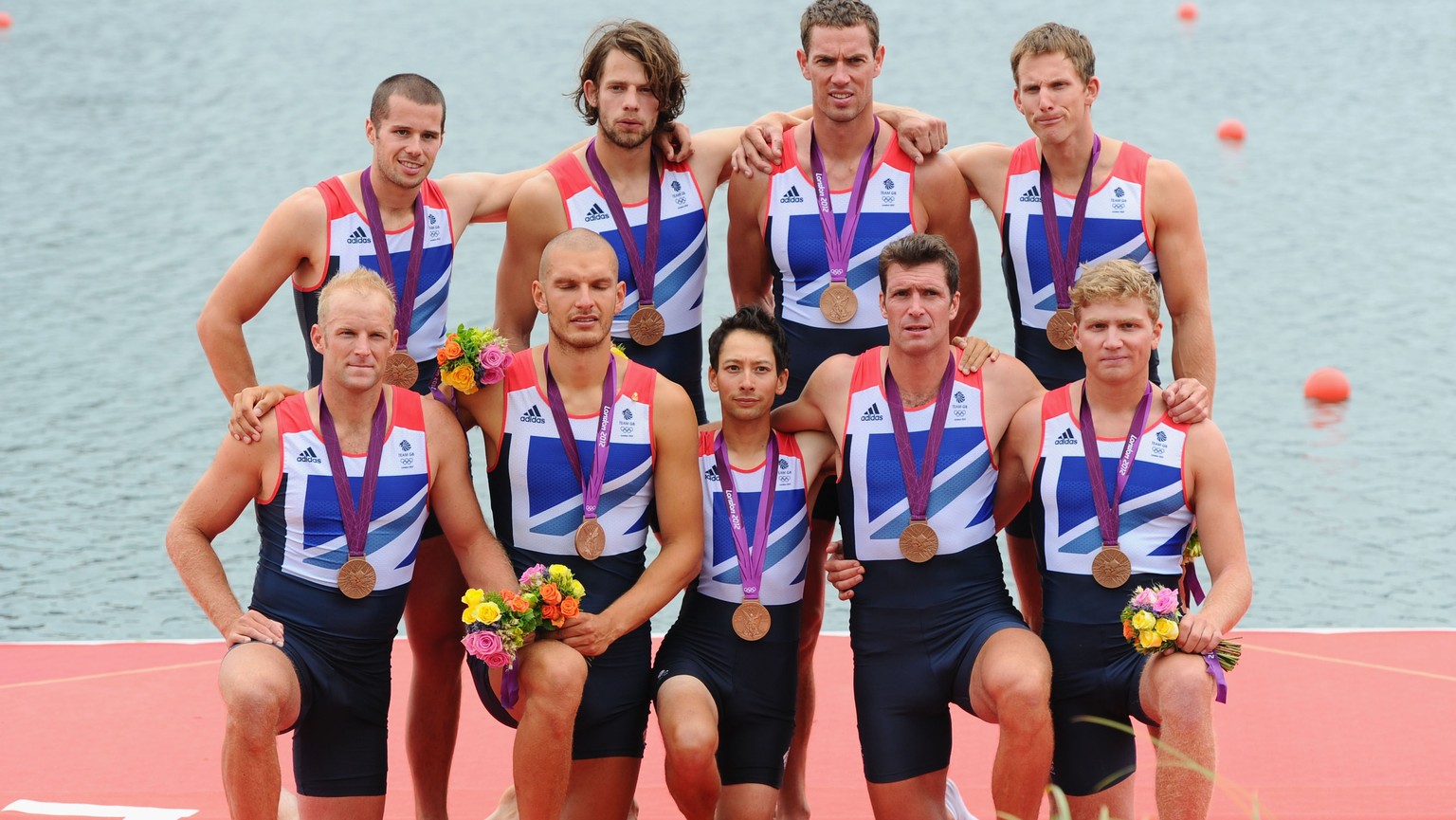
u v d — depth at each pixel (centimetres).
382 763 1903
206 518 1858
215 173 7244
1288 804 2138
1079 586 1888
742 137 2180
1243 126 7925
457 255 6034
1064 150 2103
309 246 2070
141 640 2895
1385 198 6719
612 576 1922
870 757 1961
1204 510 1866
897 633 1944
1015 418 1942
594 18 10950
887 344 2145
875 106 2277
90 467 3928
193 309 5378
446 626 2069
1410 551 3316
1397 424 4175
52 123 8288
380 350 1817
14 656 2791
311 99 8694
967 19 10750
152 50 10181
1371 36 10212
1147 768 2334
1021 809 1802
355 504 1841
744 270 2261
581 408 1906
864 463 1956
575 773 1923
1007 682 1773
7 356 4881
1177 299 2139
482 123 7862
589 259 1852
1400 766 2258
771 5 11250
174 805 2161
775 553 1966
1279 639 2817
